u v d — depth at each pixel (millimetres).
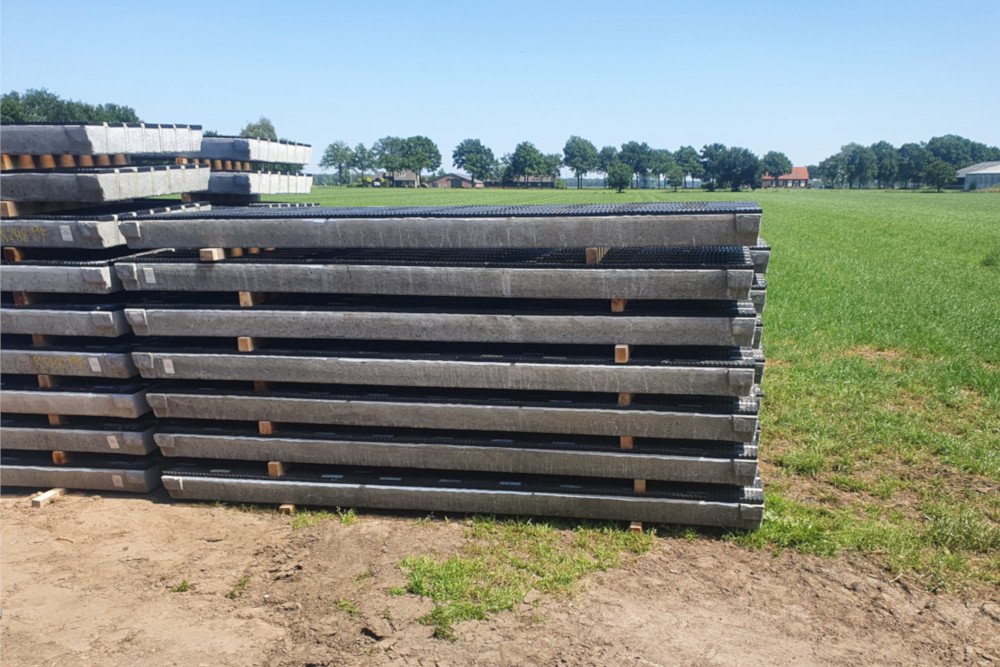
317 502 4680
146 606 3664
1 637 3398
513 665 3135
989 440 5715
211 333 4562
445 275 4168
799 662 3141
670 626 3404
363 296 4961
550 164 152500
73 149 4598
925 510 4594
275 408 4586
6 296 5113
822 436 5906
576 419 4203
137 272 4547
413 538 4312
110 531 4508
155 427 4945
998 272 16891
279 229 4324
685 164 152625
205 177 5676
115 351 4797
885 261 19234
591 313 4141
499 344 4785
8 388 4949
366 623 3465
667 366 4027
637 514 4316
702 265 3904
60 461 5020
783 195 92812
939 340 9156
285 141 7805
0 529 4547
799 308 11602
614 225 3865
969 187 120562
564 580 3789
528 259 4477
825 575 3855
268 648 3307
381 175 144250
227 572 4000
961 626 3387
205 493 4820
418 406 4379
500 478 4586
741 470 4094
